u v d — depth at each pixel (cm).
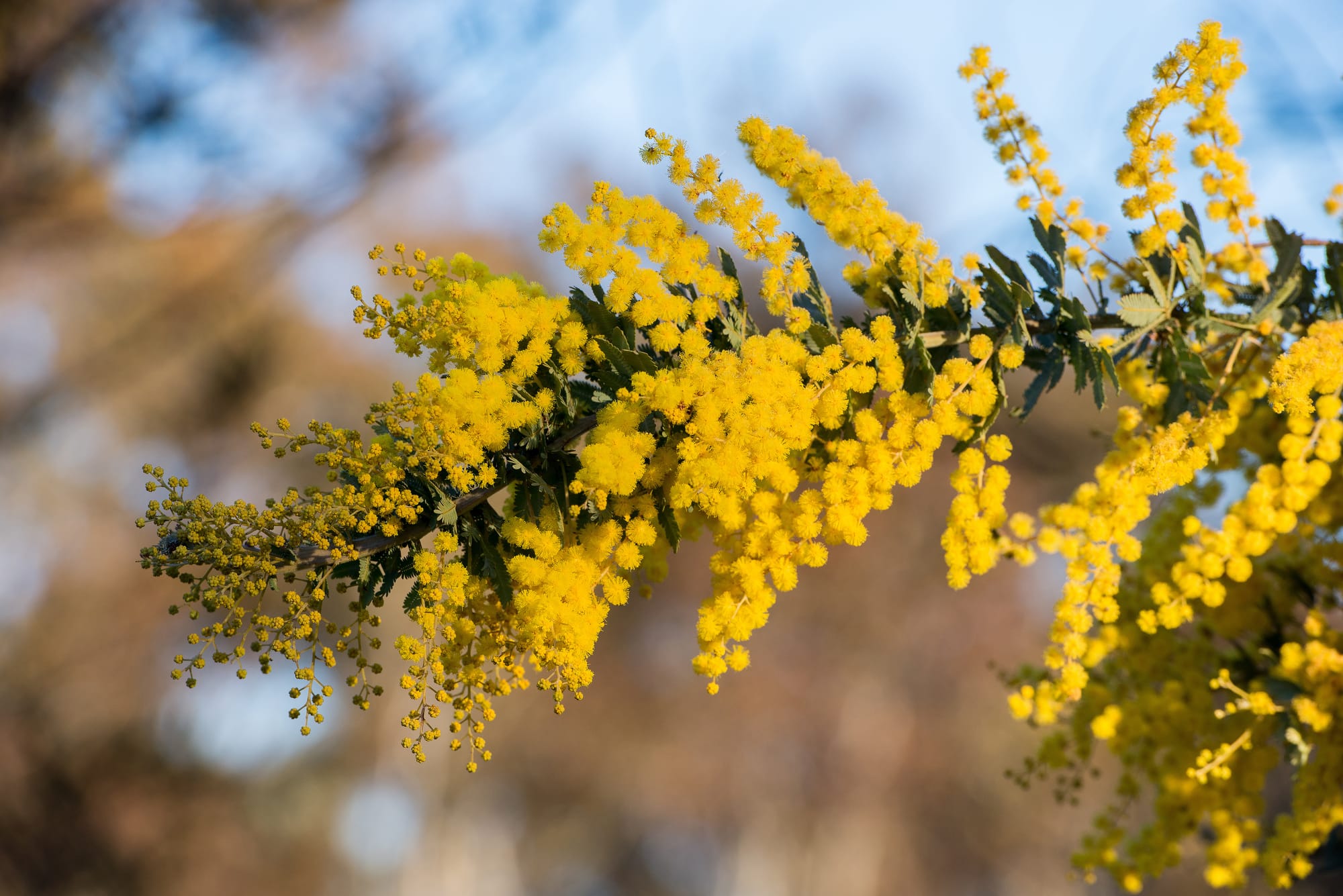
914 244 76
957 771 701
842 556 708
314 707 72
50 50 313
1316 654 78
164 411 494
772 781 738
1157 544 84
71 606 478
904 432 74
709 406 72
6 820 450
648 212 75
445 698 73
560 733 730
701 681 724
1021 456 299
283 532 72
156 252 427
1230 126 77
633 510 74
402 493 72
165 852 480
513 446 74
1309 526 82
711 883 785
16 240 379
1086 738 85
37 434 471
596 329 74
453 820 669
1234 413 77
